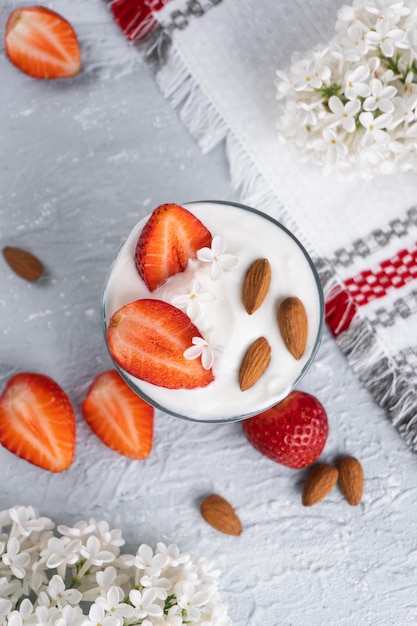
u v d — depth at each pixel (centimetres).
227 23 64
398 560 65
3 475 65
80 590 63
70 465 65
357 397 65
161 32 65
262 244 60
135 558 62
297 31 64
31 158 66
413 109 59
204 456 65
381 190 64
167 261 59
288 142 63
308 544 65
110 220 65
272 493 65
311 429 63
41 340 65
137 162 65
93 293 65
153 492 65
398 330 64
